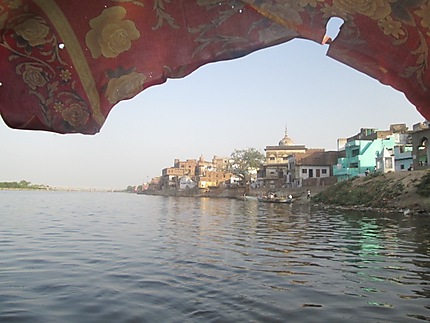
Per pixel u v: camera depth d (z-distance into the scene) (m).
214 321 7.48
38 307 8.20
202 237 20.47
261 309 8.20
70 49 2.37
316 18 2.34
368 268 12.11
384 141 58.75
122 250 15.79
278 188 78.50
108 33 2.35
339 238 19.39
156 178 192.12
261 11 2.38
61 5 2.15
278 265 12.70
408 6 2.04
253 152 98.56
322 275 11.24
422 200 33.78
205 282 10.44
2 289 9.55
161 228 25.44
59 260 13.36
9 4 2.06
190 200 93.12
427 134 44.00
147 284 10.18
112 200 91.25
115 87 2.63
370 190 42.50
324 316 7.77
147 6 2.29
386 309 8.18
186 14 2.38
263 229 24.53
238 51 2.65
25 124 2.53
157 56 2.57
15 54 2.36
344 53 2.54
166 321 7.46
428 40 2.16
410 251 15.17
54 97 2.52
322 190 59.19
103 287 9.81
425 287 9.87
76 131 2.66
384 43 2.35
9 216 34.62
